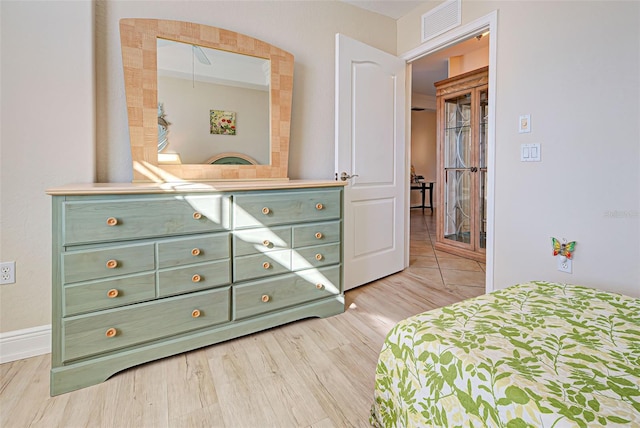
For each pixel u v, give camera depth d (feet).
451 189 12.61
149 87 6.17
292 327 6.41
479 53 12.97
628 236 5.21
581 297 3.99
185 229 5.17
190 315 5.31
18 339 5.34
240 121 7.16
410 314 7.02
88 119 5.69
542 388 2.31
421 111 25.25
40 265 5.49
